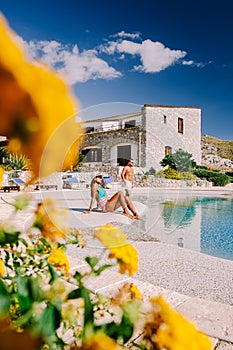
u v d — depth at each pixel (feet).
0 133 0.97
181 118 76.89
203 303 7.65
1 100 0.93
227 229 25.04
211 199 44.29
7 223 1.71
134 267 2.25
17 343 1.16
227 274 11.37
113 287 8.03
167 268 11.80
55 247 3.02
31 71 0.96
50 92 0.98
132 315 1.73
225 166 137.90
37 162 1.04
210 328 6.46
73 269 9.14
